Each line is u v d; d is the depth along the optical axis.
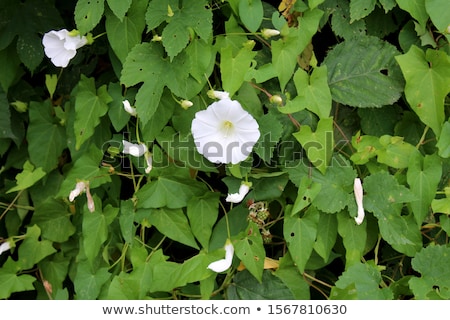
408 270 0.80
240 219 0.77
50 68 0.86
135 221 0.77
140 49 0.73
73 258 0.85
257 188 0.76
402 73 0.76
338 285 0.74
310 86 0.75
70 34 0.75
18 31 0.82
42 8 0.82
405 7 0.74
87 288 0.78
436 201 0.75
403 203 0.76
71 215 0.84
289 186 0.77
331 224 0.76
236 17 0.75
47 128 0.84
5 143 0.86
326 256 0.76
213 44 0.75
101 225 0.78
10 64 0.84
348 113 0.79
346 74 0.77
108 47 0.82
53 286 0.85
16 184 0.85
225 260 0.74
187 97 0.74
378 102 0.76
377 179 0.75
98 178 0.79
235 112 0.71
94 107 0.78
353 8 0.75
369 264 0.77
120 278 0.77
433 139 0.77
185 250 0.83
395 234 0.74
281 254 0.80
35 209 0.84
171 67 0.73
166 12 0.72
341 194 0.75
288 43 0.74
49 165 0.84
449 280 0.74
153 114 0.73
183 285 0.76
